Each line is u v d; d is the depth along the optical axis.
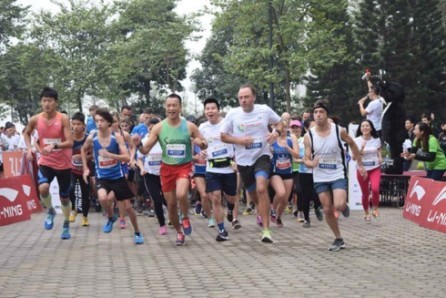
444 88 44.62
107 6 38.72
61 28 38.25
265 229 10.01
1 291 6.62
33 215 14.66
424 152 14.21
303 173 12.04
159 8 39.81
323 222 13.02
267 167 9.77
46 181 10.46
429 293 6.39
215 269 7.79
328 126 9.08
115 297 6.31
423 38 43.75
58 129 10.32
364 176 9.43
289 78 29.31
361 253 8.96
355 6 48.88
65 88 38.38
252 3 27.73
